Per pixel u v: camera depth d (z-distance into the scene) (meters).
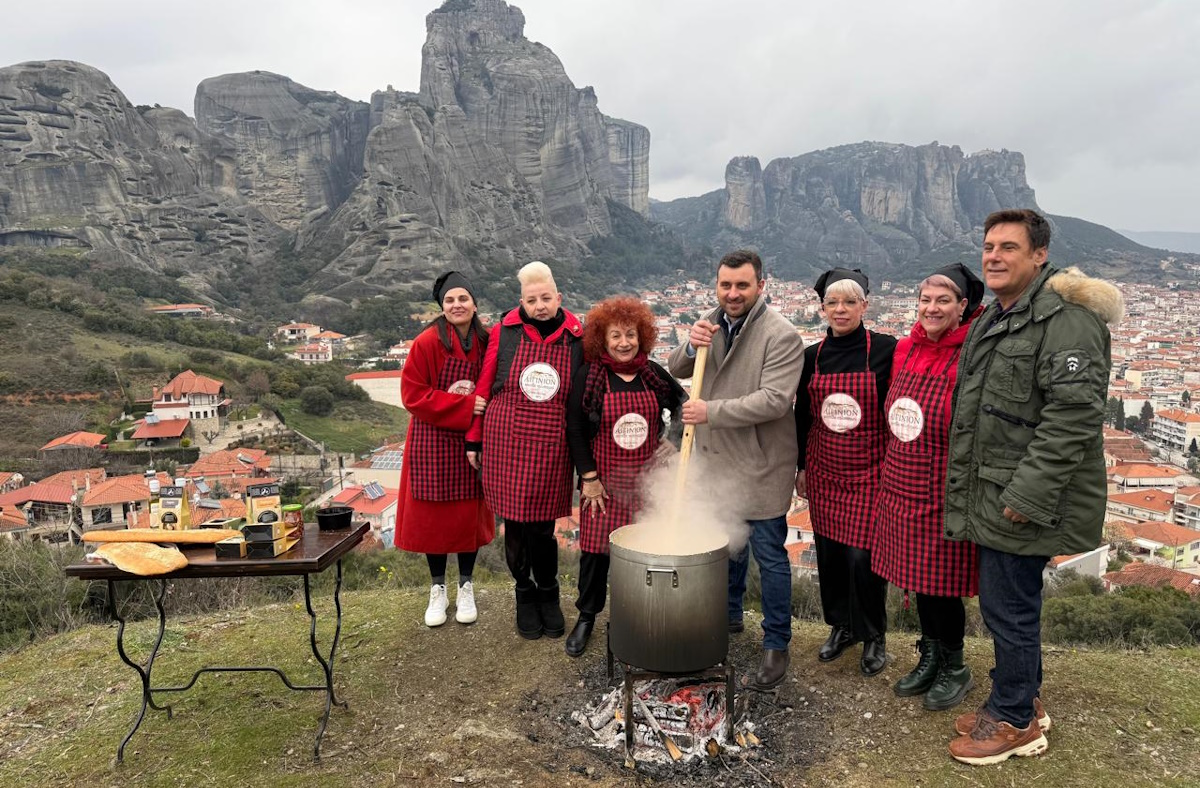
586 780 2.42
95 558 2.43
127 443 39.62
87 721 2.96
